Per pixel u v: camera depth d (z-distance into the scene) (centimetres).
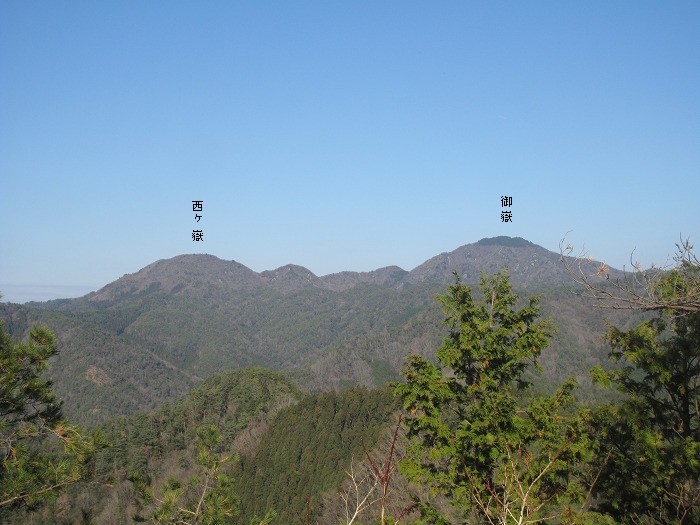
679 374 951
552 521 813
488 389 979
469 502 824
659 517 841
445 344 1037
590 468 905
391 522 567
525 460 670
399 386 953
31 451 762
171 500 959
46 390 770
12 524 775
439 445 909
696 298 480
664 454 843
